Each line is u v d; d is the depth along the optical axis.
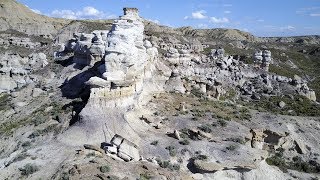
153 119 56.69
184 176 44.53
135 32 60.97
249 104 85.44
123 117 52.78
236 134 57.22
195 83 83.81
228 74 101.50
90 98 52.75
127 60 55.81
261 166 50.72
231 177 47.69
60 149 47.31
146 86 67.12
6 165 45.81
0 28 195.25
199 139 53.03
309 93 101.31
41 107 65.44
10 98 75.88
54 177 40.44
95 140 49.19
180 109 63.38
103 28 165.25
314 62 187.62
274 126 66.25
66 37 157.88
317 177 55.06
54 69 83.44
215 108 69.88
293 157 59.81
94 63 74.12
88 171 41.03
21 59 96.56
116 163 44.06
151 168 44.25
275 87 102.25
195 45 159.25
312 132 68.12
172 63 89.69
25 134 54.53
